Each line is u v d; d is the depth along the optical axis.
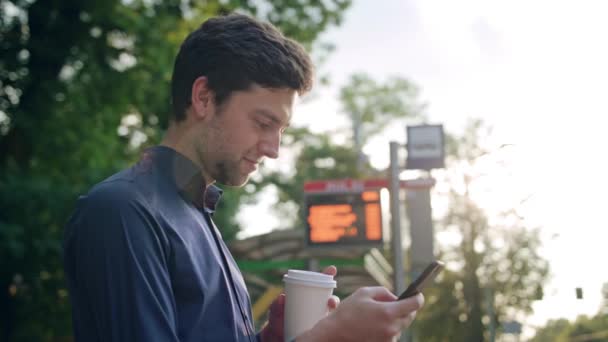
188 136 1.90
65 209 13.98
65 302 15.40
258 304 13.86
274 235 12.88
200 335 1.71
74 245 1.69
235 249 13.16
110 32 15.70
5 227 13.16
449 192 32.81
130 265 1.61
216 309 1.76
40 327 15.62
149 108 16.56
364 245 10.39
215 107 1.87
